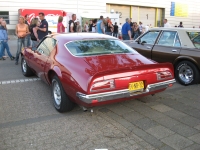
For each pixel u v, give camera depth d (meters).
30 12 17.28
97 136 3.41
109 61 3.97
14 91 5.45
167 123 3.81
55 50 4.57
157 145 3.17
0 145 3.17
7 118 4.01
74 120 3.92
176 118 4.00
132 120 3.91
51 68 4.25
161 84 3.99
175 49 6.14
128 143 3.22
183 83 6.00
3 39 9.36
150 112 4.23
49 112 4.26
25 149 3.08
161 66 4.00
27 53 6.08
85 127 3.68
